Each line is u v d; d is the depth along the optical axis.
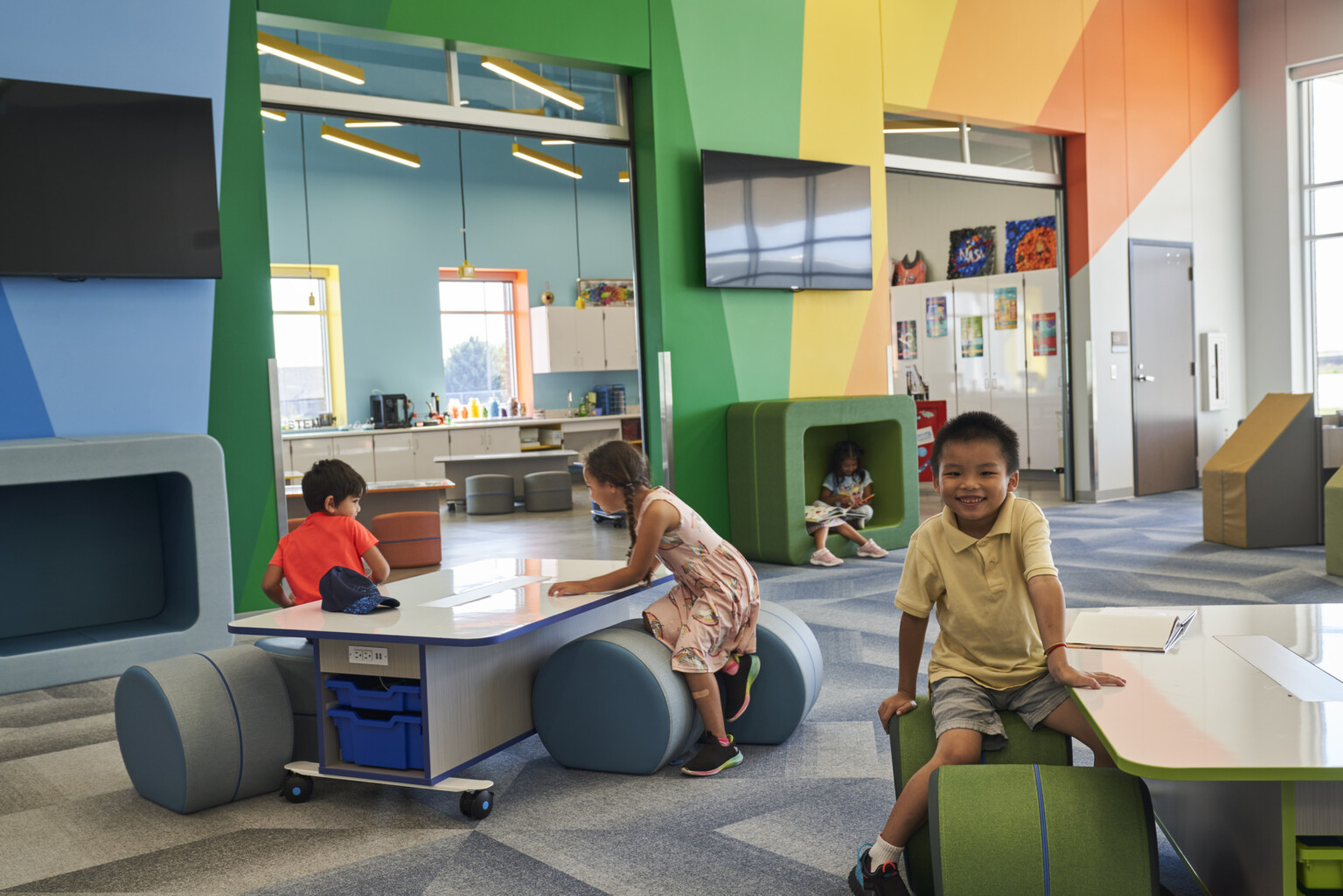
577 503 10.71
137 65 4.72
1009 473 2.25
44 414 4.55
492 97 6.05
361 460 11.00
